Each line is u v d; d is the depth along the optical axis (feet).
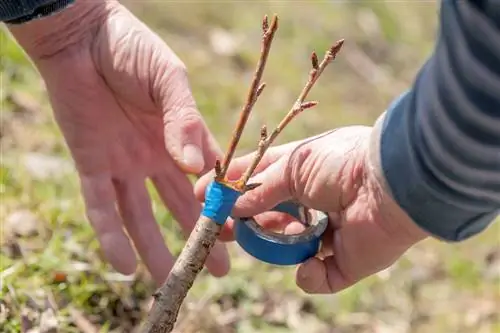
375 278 9.35
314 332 8.41
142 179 7.02
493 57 4.33
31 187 8.58
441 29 4.54
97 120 6.94
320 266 5.82
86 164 6.93
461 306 9.32
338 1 14.52
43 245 7.95
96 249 8.03
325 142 5.65
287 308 8.50
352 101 12.44
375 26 14.29
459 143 4.58
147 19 12.69
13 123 9.52
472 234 5.11
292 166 5.68
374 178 5.14
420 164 4.82
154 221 7.02
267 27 5.23
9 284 7.25
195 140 6.34
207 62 12.12
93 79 6.89
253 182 5.73
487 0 4.25
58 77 6.92
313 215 5.96
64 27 6.81
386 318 8.95
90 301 7.65
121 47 6.80
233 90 11.59
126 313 7.71
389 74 13.37
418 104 4.79
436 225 5.00
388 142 5.03
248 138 10.70
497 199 4.81
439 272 9.80
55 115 7.08
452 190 4.78
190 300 8.14
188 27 12.80
